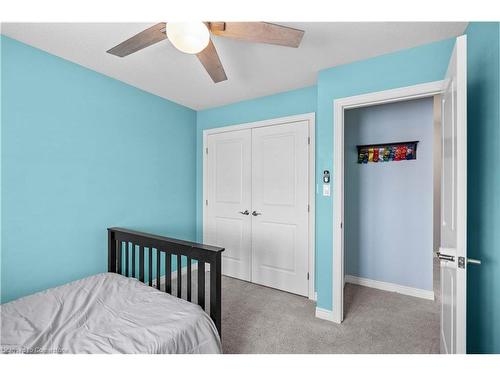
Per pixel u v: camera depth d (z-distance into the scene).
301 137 2.71
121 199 2.52
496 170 1.18
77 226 2.15
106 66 2.20
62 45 1.86
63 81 2.05
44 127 1.94
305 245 2.69
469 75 1.53
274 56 2.01
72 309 1.46
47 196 1.96
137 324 1.30
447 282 1.45
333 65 2.15
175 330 1.26
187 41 1.23
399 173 2.83
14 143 1.78
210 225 3.42
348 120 3.12
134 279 1.89
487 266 1.28
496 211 1.18
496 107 1.18
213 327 1.46
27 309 1.43
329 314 2.18
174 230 3.15
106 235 2.38
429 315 2.28
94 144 2.28
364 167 3.03
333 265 2.16
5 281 1.75
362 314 2.29
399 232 2.82
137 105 2.68
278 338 1.92
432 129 2.67
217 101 3.12
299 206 2.72
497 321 1.17
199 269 1.68
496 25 1.18
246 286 2.96
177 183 3.20
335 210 2.15
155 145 2.89
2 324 1.28
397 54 1.91
